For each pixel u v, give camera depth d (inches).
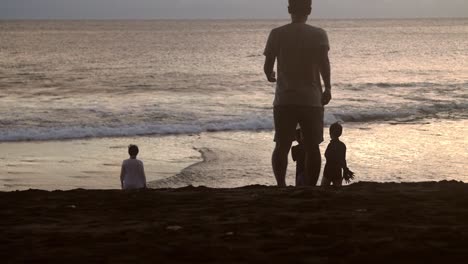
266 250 151.3
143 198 233.6
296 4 279.4
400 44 4877.0
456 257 140.9
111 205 220.8
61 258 146.3
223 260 142.8
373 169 696.4
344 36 6624.0
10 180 635.5
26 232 176.4
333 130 378.0
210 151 821.9
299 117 281.0
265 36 6702.8
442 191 236.1
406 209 197.8
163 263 141.5
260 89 1795.0
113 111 1274.6
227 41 5442.9
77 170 697.6
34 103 1434.5
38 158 778.2
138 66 2731.3
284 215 192.4
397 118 1211.2
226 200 225.9
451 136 946.7
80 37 6092.5
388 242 153.0
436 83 1945.1
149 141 935.7
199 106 1382.9
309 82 280.1
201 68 2635.3
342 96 1615.4
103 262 142.8
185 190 260.8
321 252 147.6
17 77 2204.7
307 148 286.2
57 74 2332.7
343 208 203.5
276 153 287.1
